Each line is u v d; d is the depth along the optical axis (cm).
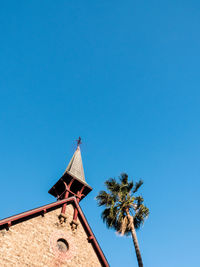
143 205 2495
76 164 3359
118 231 2322
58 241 2183
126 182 2716
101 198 2627
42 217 2242
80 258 2169
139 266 2042
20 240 1958
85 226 2433
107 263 2244
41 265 1916
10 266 1773
